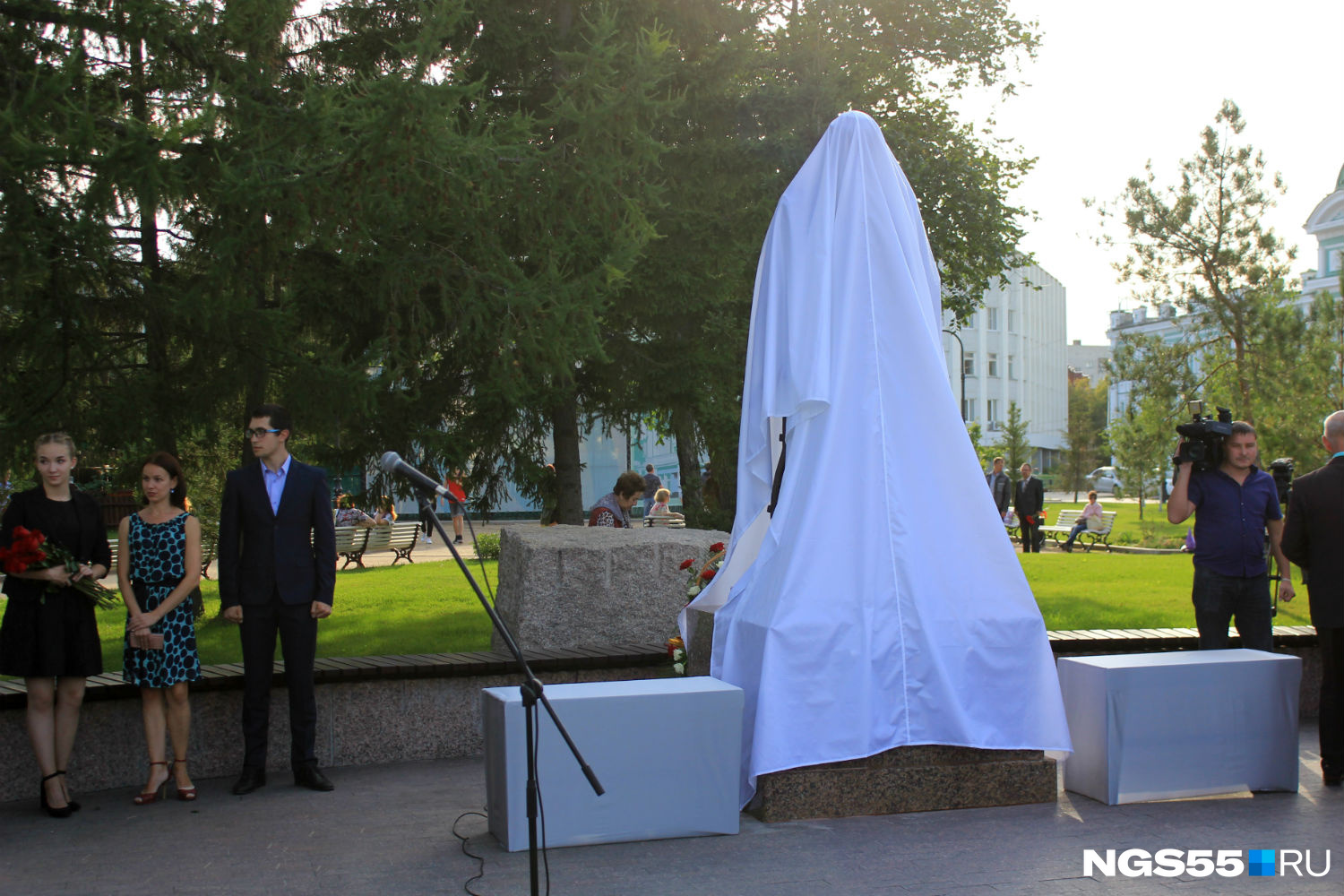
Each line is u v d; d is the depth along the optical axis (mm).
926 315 5559
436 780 5902
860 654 4906
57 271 7793
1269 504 6223
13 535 5148
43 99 7137
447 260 9320
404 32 11789
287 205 7602
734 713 4664
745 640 5062
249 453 10898
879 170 5543
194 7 8438
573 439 15578
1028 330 73500
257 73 8789
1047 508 45125
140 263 9125
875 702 4918
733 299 15164
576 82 9070
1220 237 21266
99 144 6980
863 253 5395
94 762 5750
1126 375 23578
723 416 15508
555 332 9055
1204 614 6195
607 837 4547
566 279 9812
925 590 5051
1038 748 5023
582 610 7453
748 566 5656
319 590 5723
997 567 5152
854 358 5262
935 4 19594
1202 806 5105
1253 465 6195
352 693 6285
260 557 5676
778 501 5297
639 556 7594
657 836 4578
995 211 20891
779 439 5766
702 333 14578
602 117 8797
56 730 5277
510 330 9156
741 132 14461
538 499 15594
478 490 15133
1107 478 63125
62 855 4578
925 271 5688
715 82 13648
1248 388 19703
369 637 8781
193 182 7660
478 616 10117
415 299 9859
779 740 4746
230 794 5613
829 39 17797
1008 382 69125
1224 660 5289
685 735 4621
